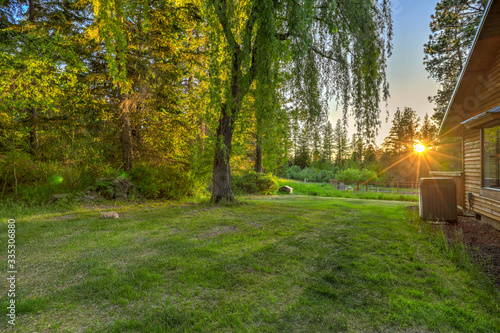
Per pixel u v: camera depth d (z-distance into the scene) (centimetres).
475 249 404
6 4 1174
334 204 1014
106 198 918
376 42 627
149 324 210
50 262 350
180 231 532
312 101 640
